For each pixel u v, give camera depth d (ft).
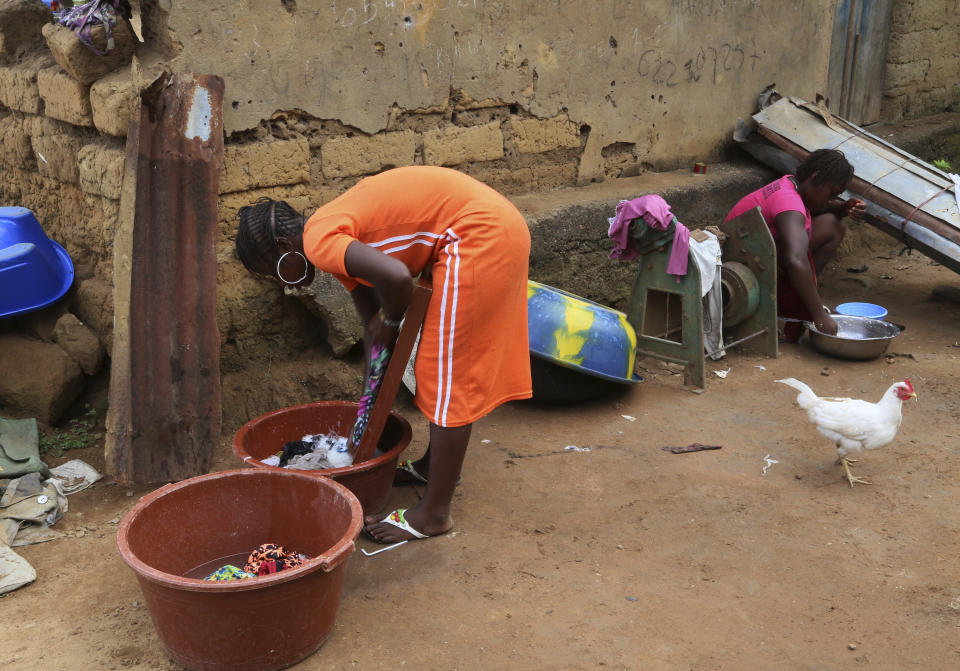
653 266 15.87
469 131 16.56
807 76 23.63
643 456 13.44
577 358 14.44
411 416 14.92
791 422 14.64
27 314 14.37
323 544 9.95
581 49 18.07
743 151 22.21
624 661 8.84
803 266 17.01
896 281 22.58
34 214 16.05
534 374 14.70
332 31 14.08
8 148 16.05
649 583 10.20
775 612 9.64
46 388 13.50
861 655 8.91
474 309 9.82
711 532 11.27
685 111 20.67
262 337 14.24
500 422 14.78
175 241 12.29
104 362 14.10
